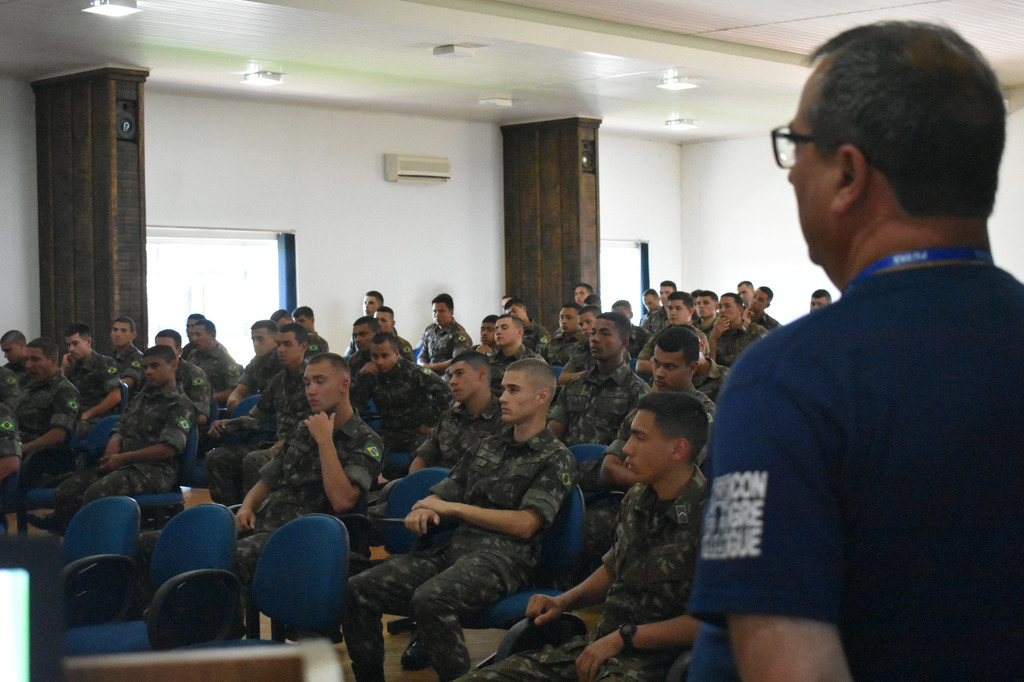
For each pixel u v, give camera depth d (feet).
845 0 22.36
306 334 17.72
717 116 34.88
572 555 10.27
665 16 23.70
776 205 40.04
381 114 32.30
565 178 33.94
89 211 25.08
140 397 16.81
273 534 9.61
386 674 11.51
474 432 13.99
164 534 10.34
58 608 2.04
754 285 40.81
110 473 15.89
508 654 8.41
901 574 2.27
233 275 29.63
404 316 32.94
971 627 2.25
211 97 28.78
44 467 17.62
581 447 13.85
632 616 8.05
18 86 25.71
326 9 19.79
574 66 25.64
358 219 31.86
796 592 2.18
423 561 10.42
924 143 2.40
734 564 2.24
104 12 19.35
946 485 2.25
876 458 2.27
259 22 20.80
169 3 19.21
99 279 25.04
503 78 27.14
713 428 2.49
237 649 2.60
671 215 42.11
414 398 18.57
